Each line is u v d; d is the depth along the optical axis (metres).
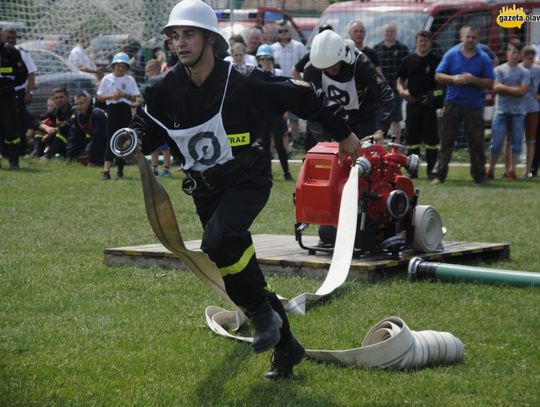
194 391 11.38
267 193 11.52
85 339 13.70
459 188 36.25
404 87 39.25
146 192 11.11
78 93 48.84
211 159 11.27
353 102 20.31
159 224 11.35
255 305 11.20
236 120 11.17
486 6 46.97
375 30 47.22
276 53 45.03
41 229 24.66
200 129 11.17
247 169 11.35
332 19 47.81
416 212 19.08
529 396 11.23
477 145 37.75
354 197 17.11
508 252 21.03
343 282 15.96
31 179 37.50
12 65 40.47
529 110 40.00
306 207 18.64
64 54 50.09
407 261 18.45
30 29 49.59
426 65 38.56
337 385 11.55
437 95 38.56
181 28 10.84
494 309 15.55
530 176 40.78
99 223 25.92
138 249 19.56
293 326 14.52
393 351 12.12
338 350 12.74
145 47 50.41
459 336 13.98
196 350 13.17
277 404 10.84
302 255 19.11
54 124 46.47
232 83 11.11
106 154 38.09
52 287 17.23
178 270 18.78
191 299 16.30
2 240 22.70
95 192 33.59
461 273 17.47
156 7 49.81
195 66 10.98
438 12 47.28
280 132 38.41
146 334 13.98
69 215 27.48
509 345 13.50
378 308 15.61
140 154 11.02
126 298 16.39
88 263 19.70
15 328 14.28
